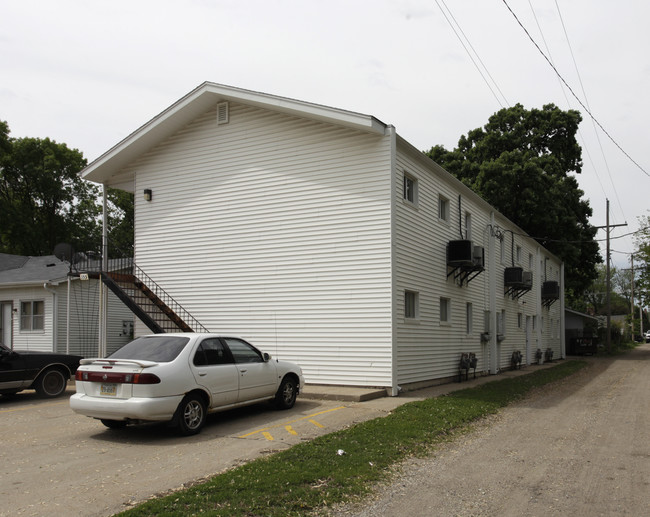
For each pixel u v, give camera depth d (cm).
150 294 1655
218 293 1579
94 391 846
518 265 2581
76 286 2150
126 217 4431
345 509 548
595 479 660
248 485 592
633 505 568
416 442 830
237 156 1587
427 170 1602
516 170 3178
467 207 1933
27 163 3747
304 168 1477
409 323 1429
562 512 546
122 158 1745
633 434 933
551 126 3669
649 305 4209
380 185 1366
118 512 530
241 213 1565
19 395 1346
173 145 1703
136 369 819
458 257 1688
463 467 711
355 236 1391
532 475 676
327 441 802
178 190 1678
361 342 1359
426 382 1521
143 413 797
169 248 1673
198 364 893
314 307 1430
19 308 2183
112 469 675
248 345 1026
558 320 3600
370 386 1336
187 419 859
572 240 3547
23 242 3762
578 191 3628
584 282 4150
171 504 535
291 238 1480
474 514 539
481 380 1797
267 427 922
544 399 1392
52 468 682
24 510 536
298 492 579
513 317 2483
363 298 1366
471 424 1013
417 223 1512
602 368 2564
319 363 1407
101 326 1625
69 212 4075
